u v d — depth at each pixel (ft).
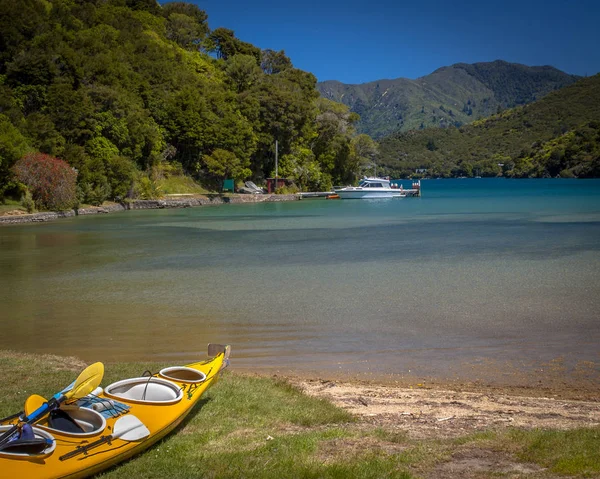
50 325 56.80
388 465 22.85
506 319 57.93
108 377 36.65
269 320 58.34
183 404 26.55
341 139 406.82
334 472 22.22
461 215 209.87
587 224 165.07
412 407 33.60
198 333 53.57
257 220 193.57
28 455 20.11
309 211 240.73
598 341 50.26
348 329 54.85
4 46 270.26
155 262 98.94
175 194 293.84
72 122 247.70
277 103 359.66
